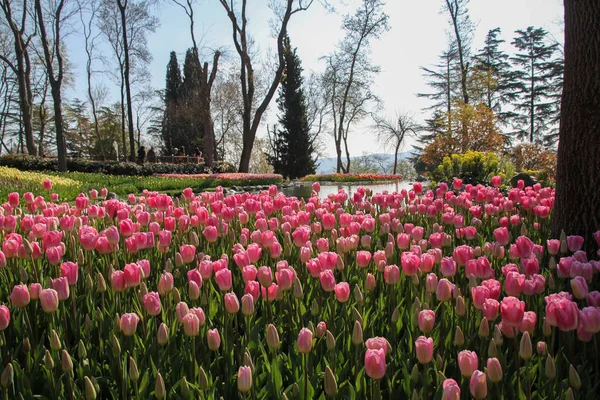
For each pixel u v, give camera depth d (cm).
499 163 1548
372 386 158
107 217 484
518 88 4738
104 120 6053
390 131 4794
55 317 232
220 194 552
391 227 391
